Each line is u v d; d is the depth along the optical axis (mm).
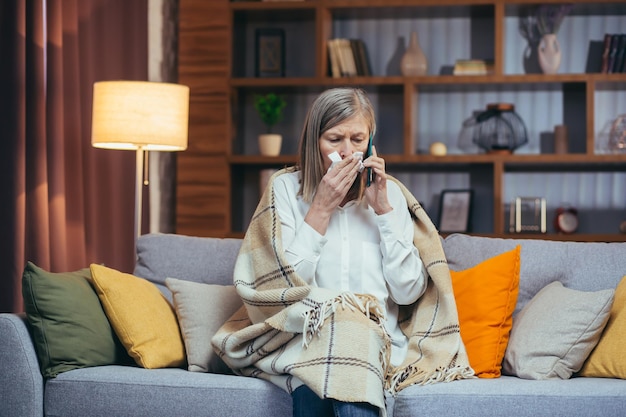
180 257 2840
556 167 4891
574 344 2312
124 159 4332
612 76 4535
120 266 4270
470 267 2658
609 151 4727
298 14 4914
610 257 2609
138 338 2445
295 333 2211
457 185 4953
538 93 4898
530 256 2645
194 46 4766
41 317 2381
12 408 2314
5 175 3387
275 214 2391
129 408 2281
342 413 2027
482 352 2400
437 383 2221
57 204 3645
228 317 2537
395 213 2445
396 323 2455
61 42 3717
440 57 4957
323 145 2383
